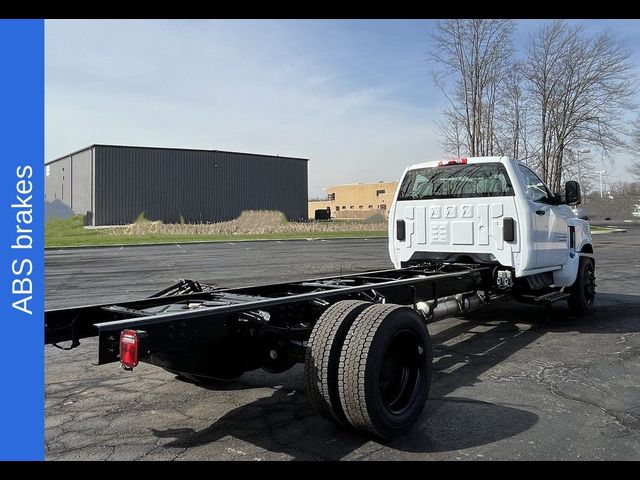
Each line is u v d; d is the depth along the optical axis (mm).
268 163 56750
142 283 12281
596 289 10633
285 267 15586
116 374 5250
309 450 3465
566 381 4844
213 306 3803
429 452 3416
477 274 6258
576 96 28625
